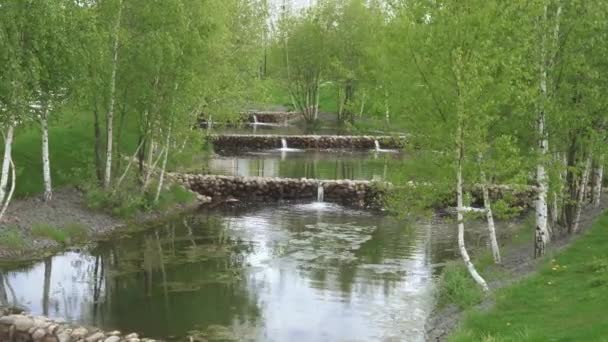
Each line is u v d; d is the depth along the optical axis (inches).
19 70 808.9
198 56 1173.1
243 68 1750.7
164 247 1032.8
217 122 2108.8
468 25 674.2
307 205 1441.9
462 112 657.0
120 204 1200.2
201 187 1492.4
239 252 1011.9
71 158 1326.3
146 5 1117.1
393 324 698.8
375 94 793.6
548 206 996.6
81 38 941.2
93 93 1098.1
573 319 546.9
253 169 1843.0
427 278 877.2
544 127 823.7
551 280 698.8
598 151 848.9
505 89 679.7
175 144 1393.9
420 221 1269.7
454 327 641.6
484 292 718.5
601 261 721.0
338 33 2701.8
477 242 1093.1
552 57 815.7
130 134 1611.7
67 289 810.2
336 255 1001.5
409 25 703.1
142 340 608.7
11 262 909.2
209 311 737.6
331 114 3289.9
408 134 738.8
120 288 820.6
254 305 759.7
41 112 944.9
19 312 709.9
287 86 2910.9
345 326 692.7
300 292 812.6
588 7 800.3
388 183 816.3
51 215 1085.1
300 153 2279.8
